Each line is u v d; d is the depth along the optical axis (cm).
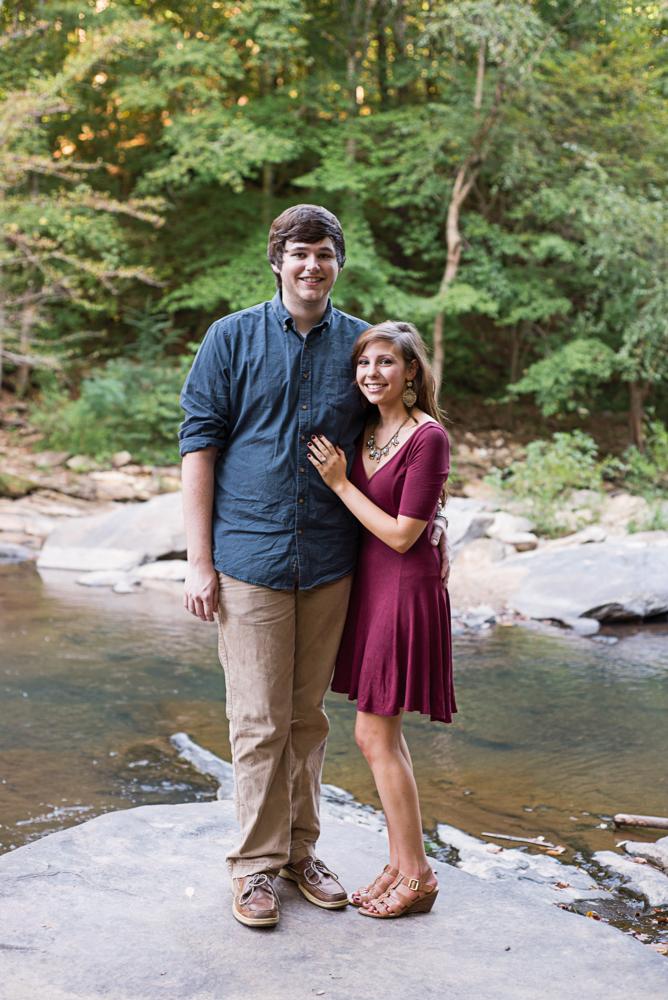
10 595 767
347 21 1514
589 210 1335
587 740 441
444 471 225
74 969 197
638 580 729
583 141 1431
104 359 1695
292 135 1454
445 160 1440
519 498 1030
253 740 226
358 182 1427
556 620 711
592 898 282
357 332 241
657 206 1271
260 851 226
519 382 1444
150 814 289
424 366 234
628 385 1759
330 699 518
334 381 233
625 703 503
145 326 1434
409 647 226
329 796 364
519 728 459
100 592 795
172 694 507
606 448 1564
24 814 339
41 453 1298
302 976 199
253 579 225
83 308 1633
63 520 1052
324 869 241
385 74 1620
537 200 1398
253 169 1778
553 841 327
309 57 1548
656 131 1384
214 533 233
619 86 1375
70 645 611
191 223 1602
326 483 230
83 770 388
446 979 200
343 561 236
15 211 1322
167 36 1445
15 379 1581
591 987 199
